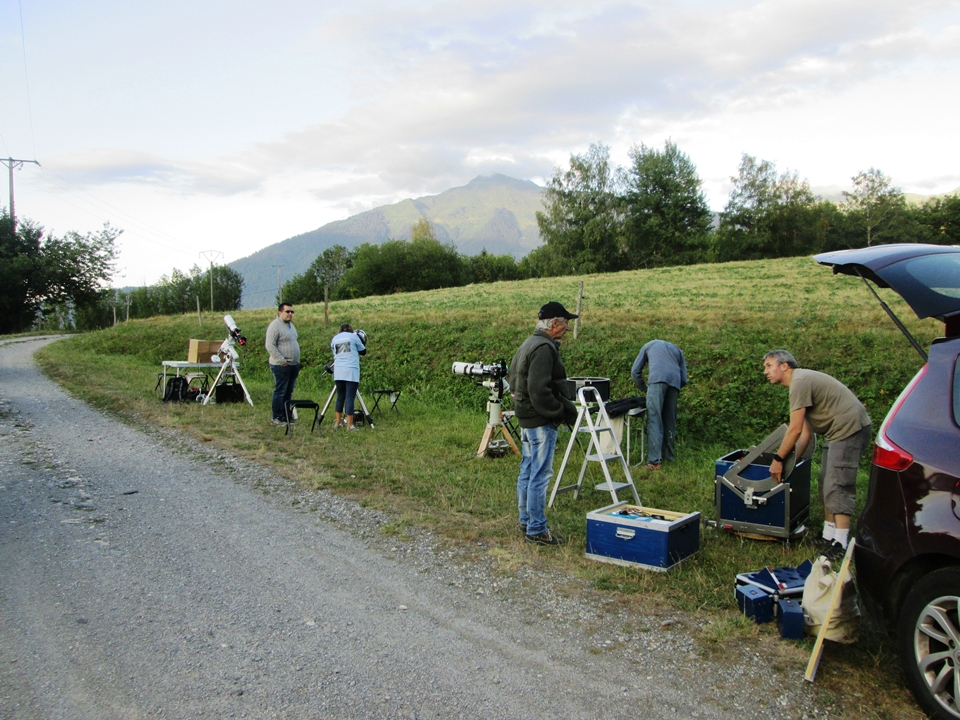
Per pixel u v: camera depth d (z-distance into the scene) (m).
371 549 5.46
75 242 63.91
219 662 3.60
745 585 4.41
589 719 3.11
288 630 4.01
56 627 3.98
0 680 3.38
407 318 22.30
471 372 8.95
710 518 6.38
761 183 71.50
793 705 3.24
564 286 35.88
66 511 6.27
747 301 21.92
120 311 90.75
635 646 3.85
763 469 5.90
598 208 71.88
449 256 91.69
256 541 5.61
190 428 10.52
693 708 3.21
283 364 11.09
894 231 70.44
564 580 4.86
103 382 16.62
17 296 60.00
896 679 3.49
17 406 12.86
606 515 5.22
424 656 3.71
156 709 3.13
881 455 3.52
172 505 6.58
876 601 3.47
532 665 3.63
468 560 5.23
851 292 23.62
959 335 4.21
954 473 3.21
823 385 5.13
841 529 5.14
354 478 7.64
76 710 3.12
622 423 8.62
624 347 13.76
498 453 8.85
